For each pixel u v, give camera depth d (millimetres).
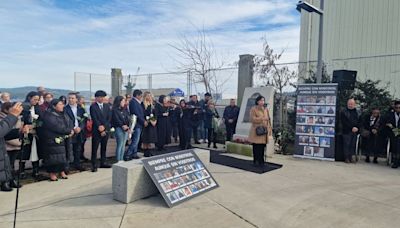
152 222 4238
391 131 7945
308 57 15383
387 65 11672
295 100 10672
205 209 4738
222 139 11875
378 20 12891
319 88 8820
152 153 9461
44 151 6168
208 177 5844
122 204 4906
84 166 7566
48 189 5707
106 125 7238
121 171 4969
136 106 8094
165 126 10156
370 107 9133
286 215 4559
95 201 5047
